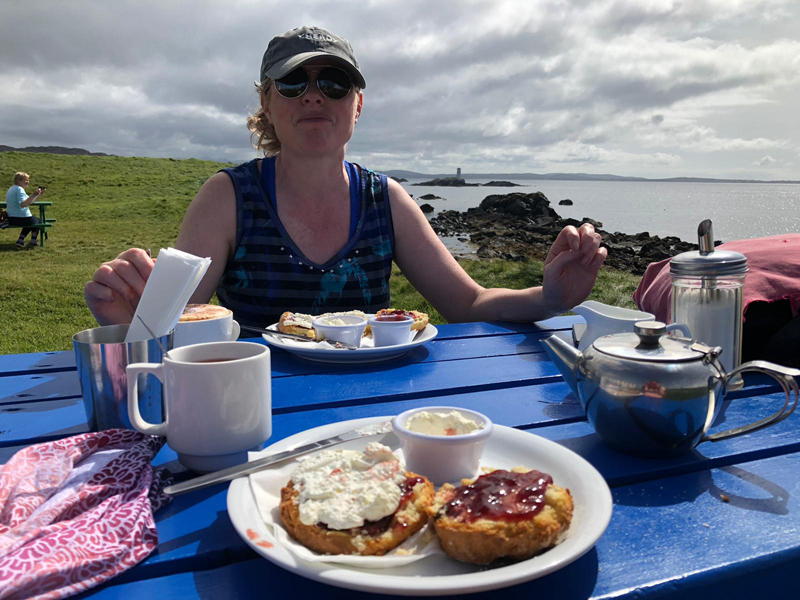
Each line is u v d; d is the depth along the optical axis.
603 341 1.16
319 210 2.64
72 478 0.91
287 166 2.62
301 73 2.40
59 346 6.03
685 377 1.02
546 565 0.67
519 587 0.72
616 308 1.61
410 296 8.09
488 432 0.96
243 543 0.81
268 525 0.79
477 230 21.33
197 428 0.97
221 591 0.72
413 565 0.74
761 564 0.78
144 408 1.17
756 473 1.03
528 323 2.27
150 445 1.00
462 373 1.63
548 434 1.21
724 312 1.38
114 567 0.73
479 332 2.13
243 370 0.97
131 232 19.02
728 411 1.32
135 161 44.91
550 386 1.53
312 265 2.59
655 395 1.01
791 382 1.01
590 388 1.10
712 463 1.07
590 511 0.80
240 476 0.91
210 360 1.09
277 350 1.92
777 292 1.61
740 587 0.78
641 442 1.05
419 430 1.01
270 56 2.54
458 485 0.94
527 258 13.74
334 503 0.77
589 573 0.75
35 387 1.53
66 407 1.37
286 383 1.55
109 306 1.54
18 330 6.75
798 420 1.26
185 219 2.55
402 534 0.75
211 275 2.47
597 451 1.12
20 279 9.70
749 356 1.66
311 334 1.90
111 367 1.14
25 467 0.92
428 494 0.81
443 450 0.93
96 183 33.53
